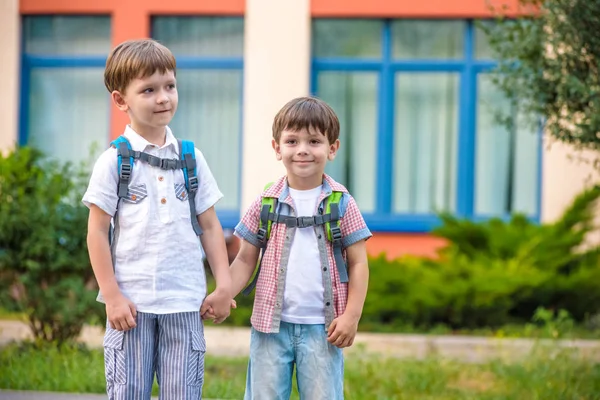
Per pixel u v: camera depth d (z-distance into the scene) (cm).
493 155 1383
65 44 1412
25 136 1416
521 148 1379
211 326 1088
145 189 482
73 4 1383
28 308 871
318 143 495
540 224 1309
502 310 1125
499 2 1324
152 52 482
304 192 504
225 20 1394
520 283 1110
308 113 491
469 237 1235
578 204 1194
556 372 815
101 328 919
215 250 502
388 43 1378
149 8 1376
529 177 1379
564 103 773
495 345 985
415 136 1393
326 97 1394
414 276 1156
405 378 796
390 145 1388
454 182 1392
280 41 1368
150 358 481
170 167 489
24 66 1412
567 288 1128
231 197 1414
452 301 1112
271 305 491
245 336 1036
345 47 1384
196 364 484
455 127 1386
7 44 1388
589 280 1125
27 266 855
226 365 889
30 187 911
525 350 968
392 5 1355
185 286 483
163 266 478
